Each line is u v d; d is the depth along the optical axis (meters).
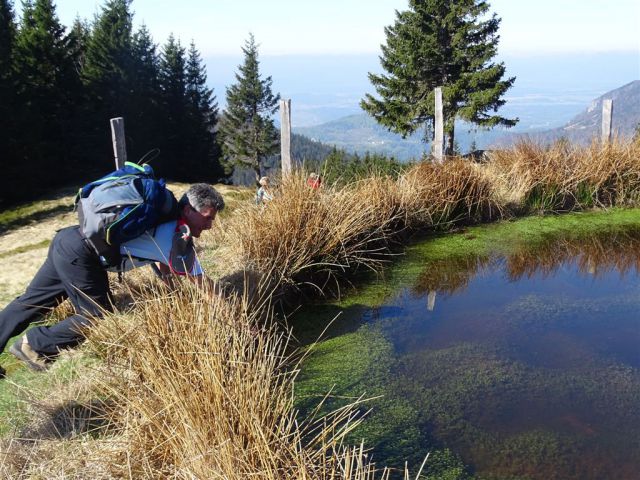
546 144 8.67
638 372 3.75
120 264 2.94
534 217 7.85
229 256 5.10
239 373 2.64
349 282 5.60
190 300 3.18
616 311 4.81
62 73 24.70
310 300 5.15
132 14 32.12
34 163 18.75
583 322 4.59
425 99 25.91
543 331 4.42
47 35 23.97
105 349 3.20
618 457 2.89
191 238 2.96
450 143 25.48
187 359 2.76
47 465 2.47
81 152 24.77
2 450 2.49
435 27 25.78
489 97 23.92
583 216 7.88
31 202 15.06
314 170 6.41
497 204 7.68
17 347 2.94
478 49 25.52
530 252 6.50
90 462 2.47
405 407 3.36
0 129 17.66
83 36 35.47
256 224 5.29
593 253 6.46
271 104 46.88
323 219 5.63
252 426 2.42
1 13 20.52
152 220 2.78
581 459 2.87
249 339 3.19
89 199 2.73
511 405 3.37
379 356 4.02
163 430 2.44
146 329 3.04
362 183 7.11
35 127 20.22
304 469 2.24
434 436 3.08
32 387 3.16
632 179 8.31
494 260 6.25
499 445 3.00
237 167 43.47
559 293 5.28
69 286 2.91
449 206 7.29
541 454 2.92
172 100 37.41
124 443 2.53
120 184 2.74
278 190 5.82
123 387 2.81
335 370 3.82
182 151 37.50
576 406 3.36
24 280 5.47
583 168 8.25
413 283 5.57
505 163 8.43
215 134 41.69
